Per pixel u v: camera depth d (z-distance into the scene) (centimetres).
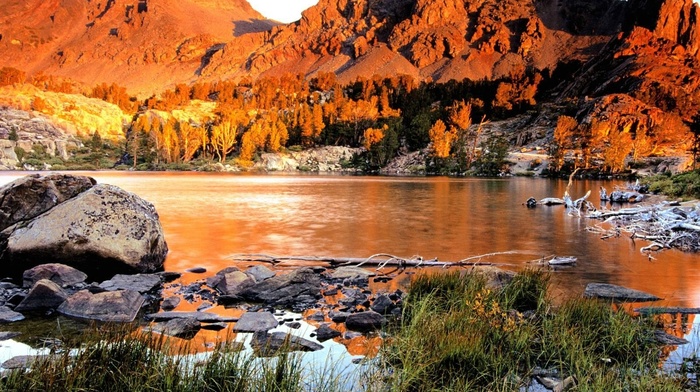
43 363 562
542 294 926
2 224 1314
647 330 784
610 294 1052
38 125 15038
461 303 857
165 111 18350
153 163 12456
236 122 15138
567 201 3206
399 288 1123
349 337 786
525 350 696
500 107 16450
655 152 10450
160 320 864
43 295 922
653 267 1383
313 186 5722
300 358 623
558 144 9988
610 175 8925
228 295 1025
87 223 1229
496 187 5803
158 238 1368
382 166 12962
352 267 1310
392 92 19212
